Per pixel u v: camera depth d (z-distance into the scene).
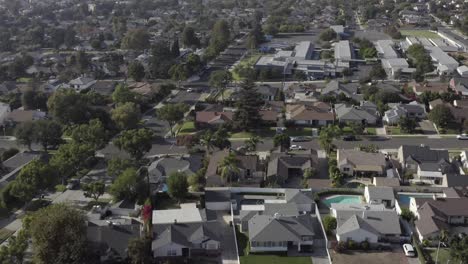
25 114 161.50
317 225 95.75
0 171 124.31
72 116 151.00
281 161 120.12
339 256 85.75
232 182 114.88
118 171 116.44
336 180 112.25
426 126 149.88
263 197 107.19
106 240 86.81
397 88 181.12
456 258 81.56
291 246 88.94
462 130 145.12
